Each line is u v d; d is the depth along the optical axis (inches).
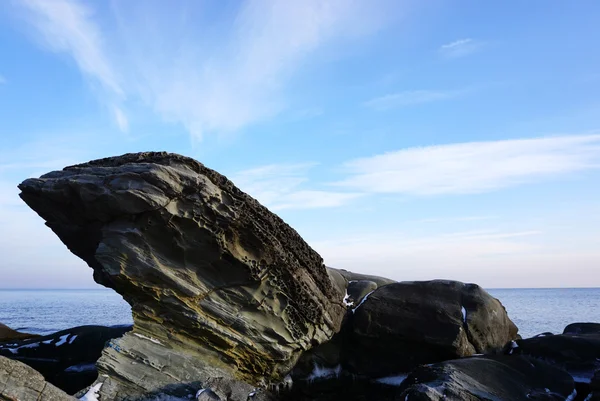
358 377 708.0
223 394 492.1
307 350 680.4
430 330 679.1
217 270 540.1
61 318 1881.2
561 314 2319.1
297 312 599.2
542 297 5408.5
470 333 685.9
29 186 546.3
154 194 478.9
